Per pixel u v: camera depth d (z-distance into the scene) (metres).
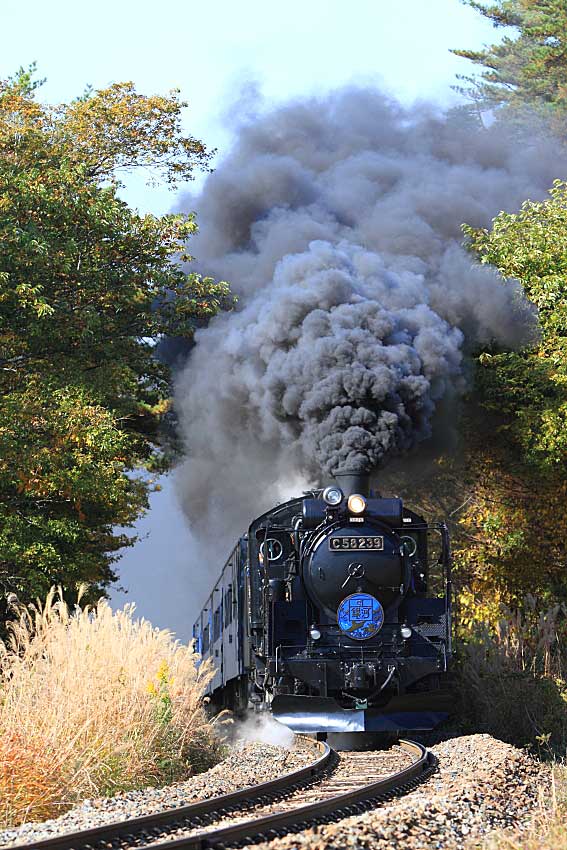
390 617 38.31
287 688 37.94
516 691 40.62
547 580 57.81
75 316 55.81
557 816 22.09
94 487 53.50
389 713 36.91
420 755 32.00
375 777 28.38
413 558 39.25
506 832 20.83
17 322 54.03
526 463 56.22
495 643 45.72
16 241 50.97
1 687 28.95
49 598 32.09
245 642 42.12
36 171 54.91
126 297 58.62
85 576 58.34
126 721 29.36
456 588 59.66
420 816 21.25
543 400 54.94
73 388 55.47
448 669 37.72
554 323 51.62
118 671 30.86
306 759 32.94
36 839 19.42
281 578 39.03
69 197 56.12
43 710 27.84
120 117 68.12
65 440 53.12
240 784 27.41
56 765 25.73
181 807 21.84
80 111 68.31
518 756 30.62
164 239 60.59
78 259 57.03
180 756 31.05
